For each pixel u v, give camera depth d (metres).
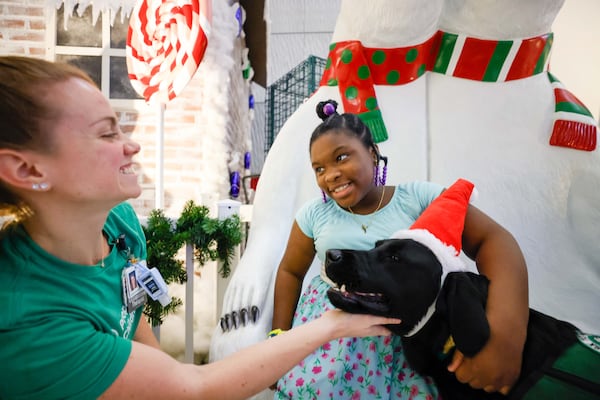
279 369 0.73
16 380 0.60
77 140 0.66
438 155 1.34
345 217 1.04
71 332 0.63
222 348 1.17
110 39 2.43
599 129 1.31
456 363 0.83
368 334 0.81
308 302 1.06
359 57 1.33
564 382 0.79
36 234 0.71
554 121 1.28
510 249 0.91
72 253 0.74
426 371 0.89
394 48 1.31
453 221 0.89
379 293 0.79
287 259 1.17
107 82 2.44
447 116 1.35
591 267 1.26
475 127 1.32
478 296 0.82
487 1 1.25
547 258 1.26
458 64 1.33
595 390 0.77
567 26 2.23
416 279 0.80
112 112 0.72
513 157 1.29
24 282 0.65
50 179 0.66
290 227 1.35
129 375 0.64
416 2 1.23
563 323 0.90
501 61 1.30
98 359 0.63
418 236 0.85
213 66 2.40
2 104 0.62
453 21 1.32
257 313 1.20
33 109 0.63
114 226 0.92
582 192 1.25
